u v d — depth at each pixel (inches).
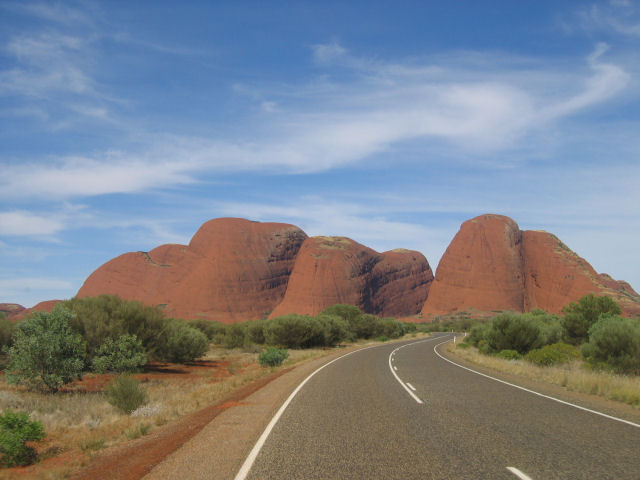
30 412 398.3
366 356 1202.6
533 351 899.4
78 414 407.8
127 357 729.0
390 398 454.6
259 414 374.0
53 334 565.0
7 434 263.4
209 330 2313.0
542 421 330.3
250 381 682.2
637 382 530.6
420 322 6018.7
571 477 202.4
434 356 1197.7
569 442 266.2
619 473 207.8
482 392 496.1
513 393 486.6
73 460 261.4
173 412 399.9
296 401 442.0
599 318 1226.0
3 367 727.7
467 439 275.6
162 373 848.9
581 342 1395.2
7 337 767.1
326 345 1943.9
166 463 233.1
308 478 204.2
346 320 2770.7
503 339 1150.3
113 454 265.9
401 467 219.0
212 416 374.3
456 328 4650.6
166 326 968.9
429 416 353.7
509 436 282.5
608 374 609.0
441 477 203.5
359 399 449.7
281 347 1624.0
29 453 272.8
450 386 553.0
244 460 234.2
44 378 546.0
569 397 456.4
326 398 459.2
